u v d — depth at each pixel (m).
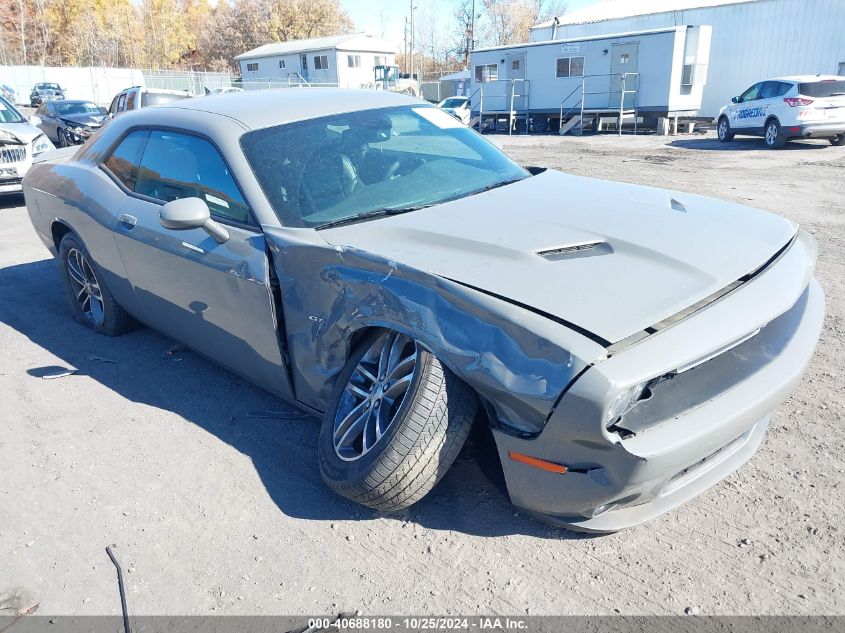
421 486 2.46
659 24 25.33
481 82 26.78
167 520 2.79
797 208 8.60
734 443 2.59
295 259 2.84
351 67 51.88
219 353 3.57
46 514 2.86
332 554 2.54
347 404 2.76
